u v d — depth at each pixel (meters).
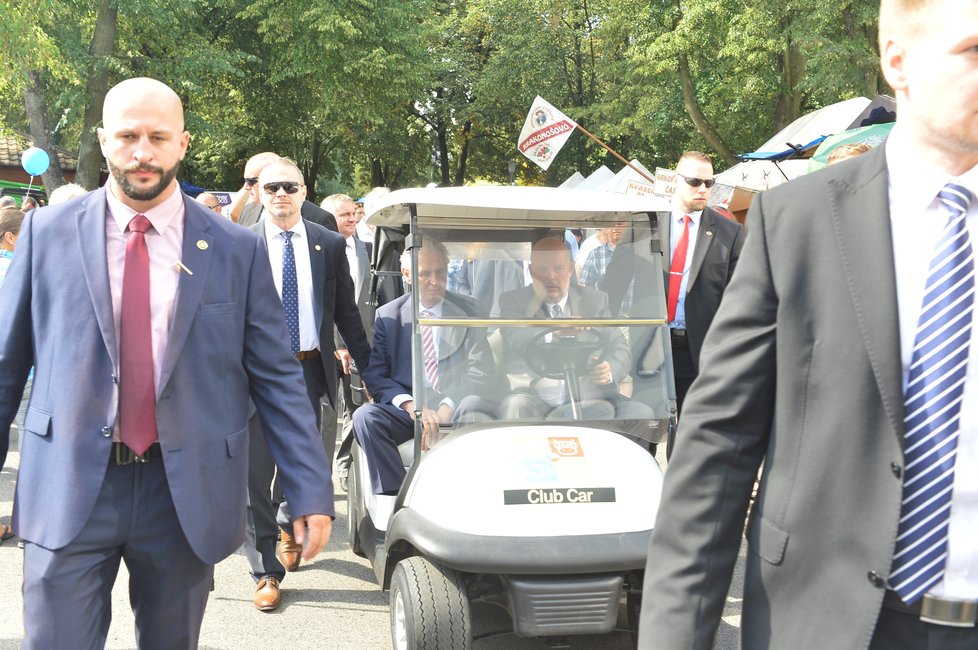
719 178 13.11
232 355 2.53
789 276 1.60
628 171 14.76
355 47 23.84
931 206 1.55
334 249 4.71
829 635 1.54
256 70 25.86
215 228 2.55
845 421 1.54
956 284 1.50
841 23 16.81
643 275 3.95
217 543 2.47
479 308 3.81
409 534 3.32
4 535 5.27
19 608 4.30
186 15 21.44
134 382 2.40
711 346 1.70
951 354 1.50
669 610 1.62
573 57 30.50
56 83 21.17
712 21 18.72
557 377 3.81
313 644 3.97
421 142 34.25
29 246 2.45
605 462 3.46
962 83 1.43
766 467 1.64
